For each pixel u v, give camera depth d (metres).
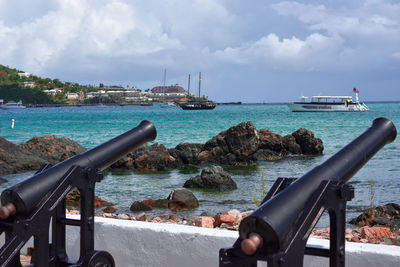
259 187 17.98
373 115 99.62
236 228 7.04
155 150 25.23
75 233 4.16
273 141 30.64
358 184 18.27
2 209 3.02
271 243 2.28
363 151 3.03
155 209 13.34
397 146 34.97
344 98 117.19
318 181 2.63
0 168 21.86
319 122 74.31
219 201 14.95
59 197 3.21
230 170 24.84
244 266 2.37
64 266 3.54
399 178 19.66
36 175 3.26
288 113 119.94
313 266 3.35
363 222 10.20
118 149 3.81
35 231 3.08
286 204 2.40
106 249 4.00
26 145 26.42
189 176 21.91
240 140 27.86
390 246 3.28
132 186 18.55
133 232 3.88
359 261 3.23
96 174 3.46
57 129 62.91
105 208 13.54
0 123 79.06
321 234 6.36
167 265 3.78
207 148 28.41
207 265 3.62
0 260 2.90
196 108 172.38
